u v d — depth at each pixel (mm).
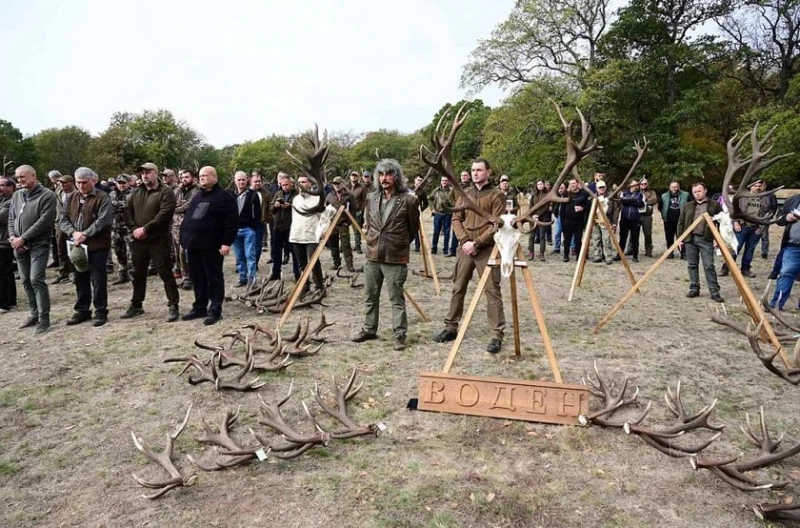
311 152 6238
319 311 7203
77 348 5711
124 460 3488
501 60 27359
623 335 6145
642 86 26219
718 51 28578
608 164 28453
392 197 5418
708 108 29047
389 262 5445
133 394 4527
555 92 25906
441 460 3416
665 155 26250
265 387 4648
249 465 3381
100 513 2918
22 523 2830
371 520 2807
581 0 26531
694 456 3172
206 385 4688
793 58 29969
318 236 7488
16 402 4387
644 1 28219
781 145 20953
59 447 3668
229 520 2830
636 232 11633
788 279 6859
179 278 9484
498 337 5516
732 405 4266
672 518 2830
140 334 6184
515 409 3977
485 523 2785
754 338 4258
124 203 9172
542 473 3260
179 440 3746
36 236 6160
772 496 3035
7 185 6469
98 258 6438
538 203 4191
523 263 4332
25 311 7477
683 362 5242
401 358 5328
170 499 3033
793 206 6750
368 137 71375
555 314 7133
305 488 3109
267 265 11453
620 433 3750
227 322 6656
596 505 2939
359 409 4188
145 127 65438
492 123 29375
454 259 12039
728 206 5332
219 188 6523
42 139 60125
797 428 3879
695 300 7922
